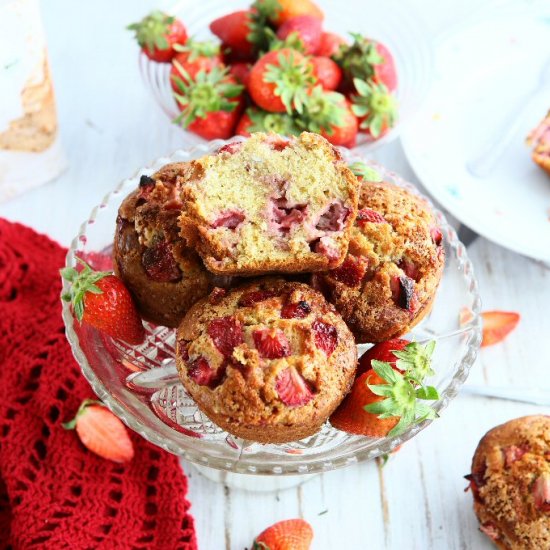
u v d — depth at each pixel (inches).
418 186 25.7
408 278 19.8
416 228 20.0
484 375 23.5
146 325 21.4
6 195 25.6
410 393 18.7
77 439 21.8
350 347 19.1
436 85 26.3
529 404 23.0
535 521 20.5
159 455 21.8
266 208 19.4
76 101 26.9
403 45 27.0
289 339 18.8
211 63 25.7
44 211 25.5
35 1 22.9
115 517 21.2
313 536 21.9
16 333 22.7
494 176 25.1
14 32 22.7
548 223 24.5
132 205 20.5
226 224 19.4
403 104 25.8
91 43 27.8
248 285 19.6
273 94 24.5
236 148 19.7
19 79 23.4
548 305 24.2
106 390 19.9
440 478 22.4
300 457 19.4
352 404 19.2
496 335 23.5
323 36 26.2
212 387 18.7
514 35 27.0
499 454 21.2
